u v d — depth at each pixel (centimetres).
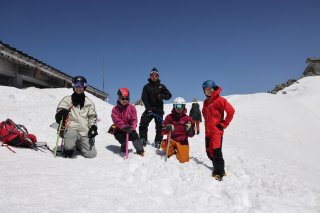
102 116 1262
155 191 414
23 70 1477
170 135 595
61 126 562
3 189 344
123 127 593
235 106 2272
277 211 366
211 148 508
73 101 576
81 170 461
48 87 1802
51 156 534
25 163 458
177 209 357
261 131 1602
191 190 414
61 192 360
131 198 369
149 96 746
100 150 640
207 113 530
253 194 412
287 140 1538
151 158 588
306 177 615
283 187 447
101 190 382
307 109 2391
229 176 498
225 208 371
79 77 579
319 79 3962
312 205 397
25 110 962
